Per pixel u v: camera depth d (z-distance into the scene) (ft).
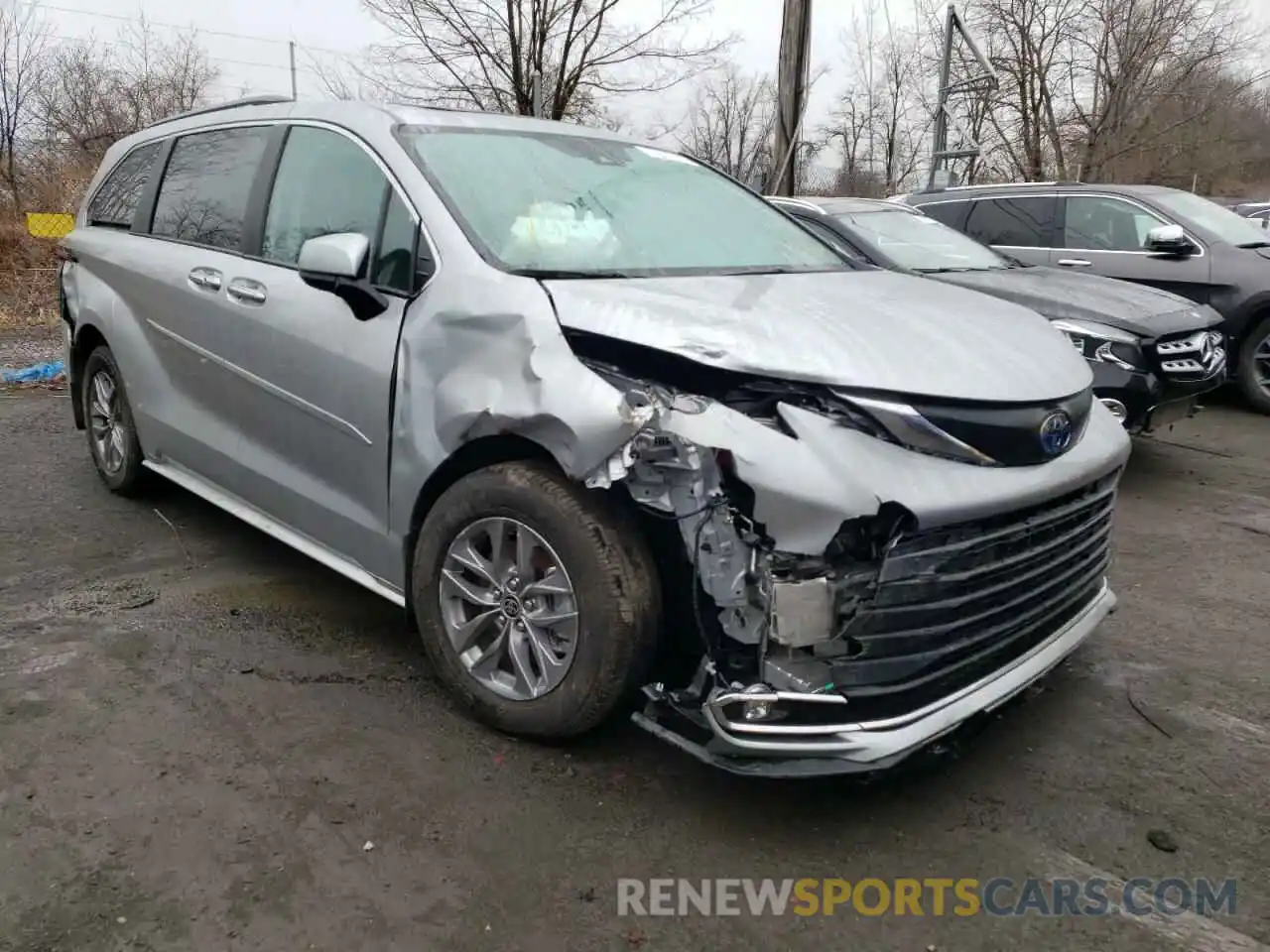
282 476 12.46
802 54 36.55
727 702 8.36
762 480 8.09
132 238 15.83
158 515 16.84
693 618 8.88
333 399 11.23
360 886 8.13
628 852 8.67
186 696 10.94
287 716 10.61
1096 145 59.98
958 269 23.08
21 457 20.17
